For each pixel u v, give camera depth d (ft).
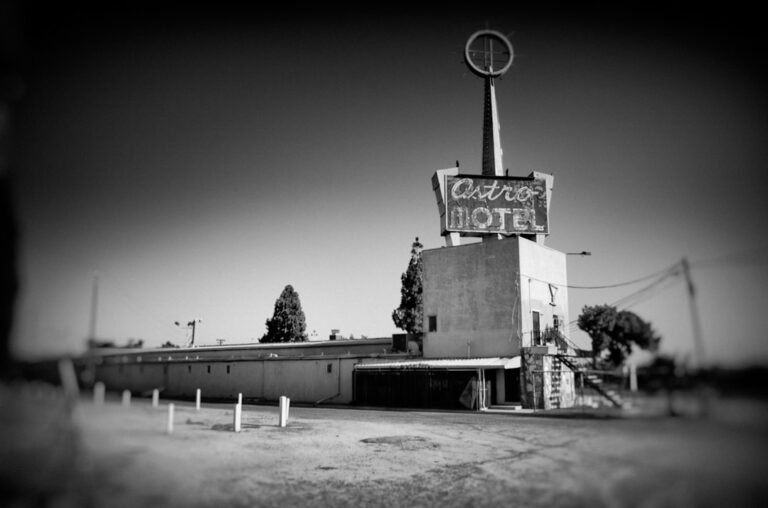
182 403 89.92
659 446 13.47
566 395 84.69
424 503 26.58
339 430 57.88
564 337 100.53
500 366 90.33
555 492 17.76
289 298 199.00
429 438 51.26
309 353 140.67
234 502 20.56
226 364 143.43
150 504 13.67
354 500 27.43
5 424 11.65
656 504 13.03
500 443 43.86
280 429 57.57
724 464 12.44
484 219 109.60
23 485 11.55
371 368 107.76
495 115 118.52
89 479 12.64
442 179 109.91
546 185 112.16
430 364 98.53
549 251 111.24
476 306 103.86
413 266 157.07
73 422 13.29
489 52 120.47
